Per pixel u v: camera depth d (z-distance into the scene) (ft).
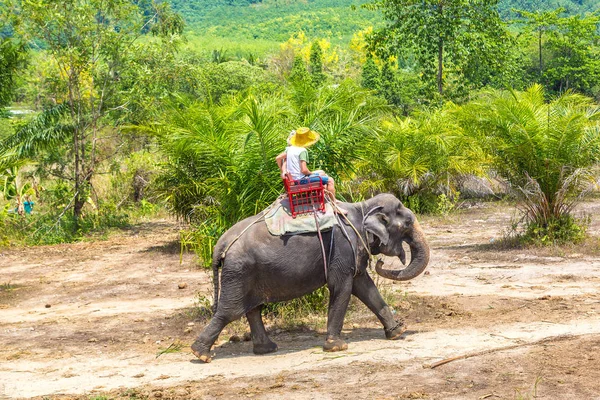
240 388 25.61
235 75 189.37
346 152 37.40
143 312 40.83
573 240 53.01
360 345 30.55
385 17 128.06
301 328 34.76
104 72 85.92
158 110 83.66
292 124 38.93
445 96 127.34
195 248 39.45
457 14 123.95
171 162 53.16
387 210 30.91
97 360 31.50
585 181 53.16
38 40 85.20
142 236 78.64
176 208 54.24
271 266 29.19
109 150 98.63
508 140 53.78
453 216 76.02
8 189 89.71
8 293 49.44
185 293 45.70
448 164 80.94
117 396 25.82
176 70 85.30
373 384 24.81
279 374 27.04
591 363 25.17
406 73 235.61
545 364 25.44
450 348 28.63
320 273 29.71
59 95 86.74
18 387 27.86
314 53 325.01
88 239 78.69
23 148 83.51
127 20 84.94
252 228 29.91
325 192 30.35
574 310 33.73
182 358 30.86
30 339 35.99
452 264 49.26
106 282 51.24
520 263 48.16
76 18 81.35
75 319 40.14
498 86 160.66
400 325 31.42
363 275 31.35
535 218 55.06
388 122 82.58
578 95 57.62
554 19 178.70
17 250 72.18
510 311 34.68
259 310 30.94
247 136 35.32
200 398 24.81
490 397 22.71
